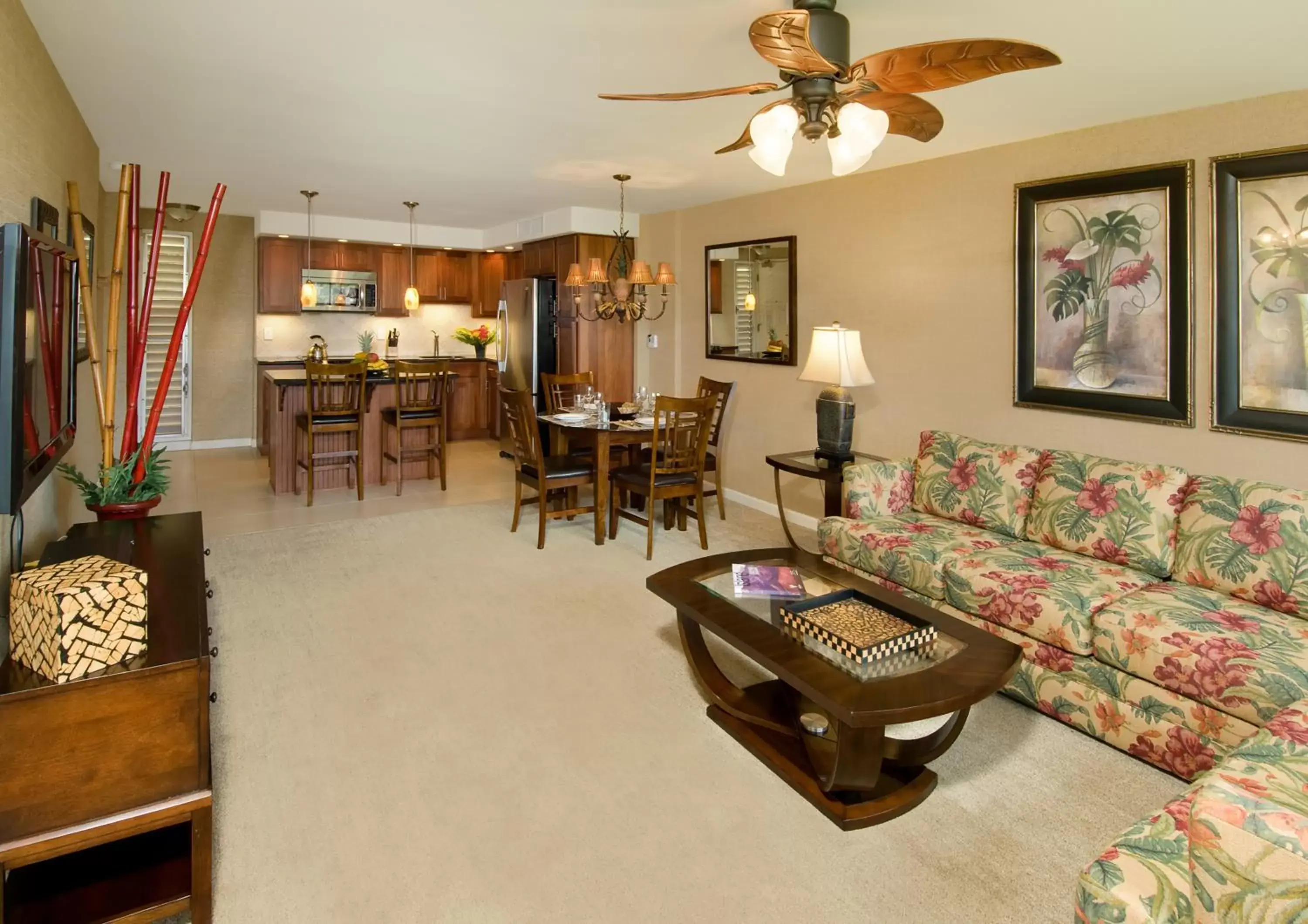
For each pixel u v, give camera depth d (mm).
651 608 3625
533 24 2426
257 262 7410
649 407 5324
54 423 2258
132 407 3121
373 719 2584
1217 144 3049
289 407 5840
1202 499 2793
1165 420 3264
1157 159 3236
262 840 1966
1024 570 2869
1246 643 2209
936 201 4188
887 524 3504
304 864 1886
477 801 2154
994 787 2254
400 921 1711
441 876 1854
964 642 2242
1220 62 2598
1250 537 2607
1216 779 1389
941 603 3025
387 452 6359
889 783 2203
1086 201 3471
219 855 1907
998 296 3914
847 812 2053
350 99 3254
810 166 4477
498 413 8406
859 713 1840
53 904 1621
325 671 2922
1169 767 2291
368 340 8219
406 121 3602
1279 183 2873
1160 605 2494
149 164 4645
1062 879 1869
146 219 6934
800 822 2090
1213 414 3117
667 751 2428
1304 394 2857
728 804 2162
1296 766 1503
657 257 6480
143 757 1616
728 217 5707
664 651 3156
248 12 2379
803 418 5207
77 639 1562
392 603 3633
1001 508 3379
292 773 2268
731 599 2572
